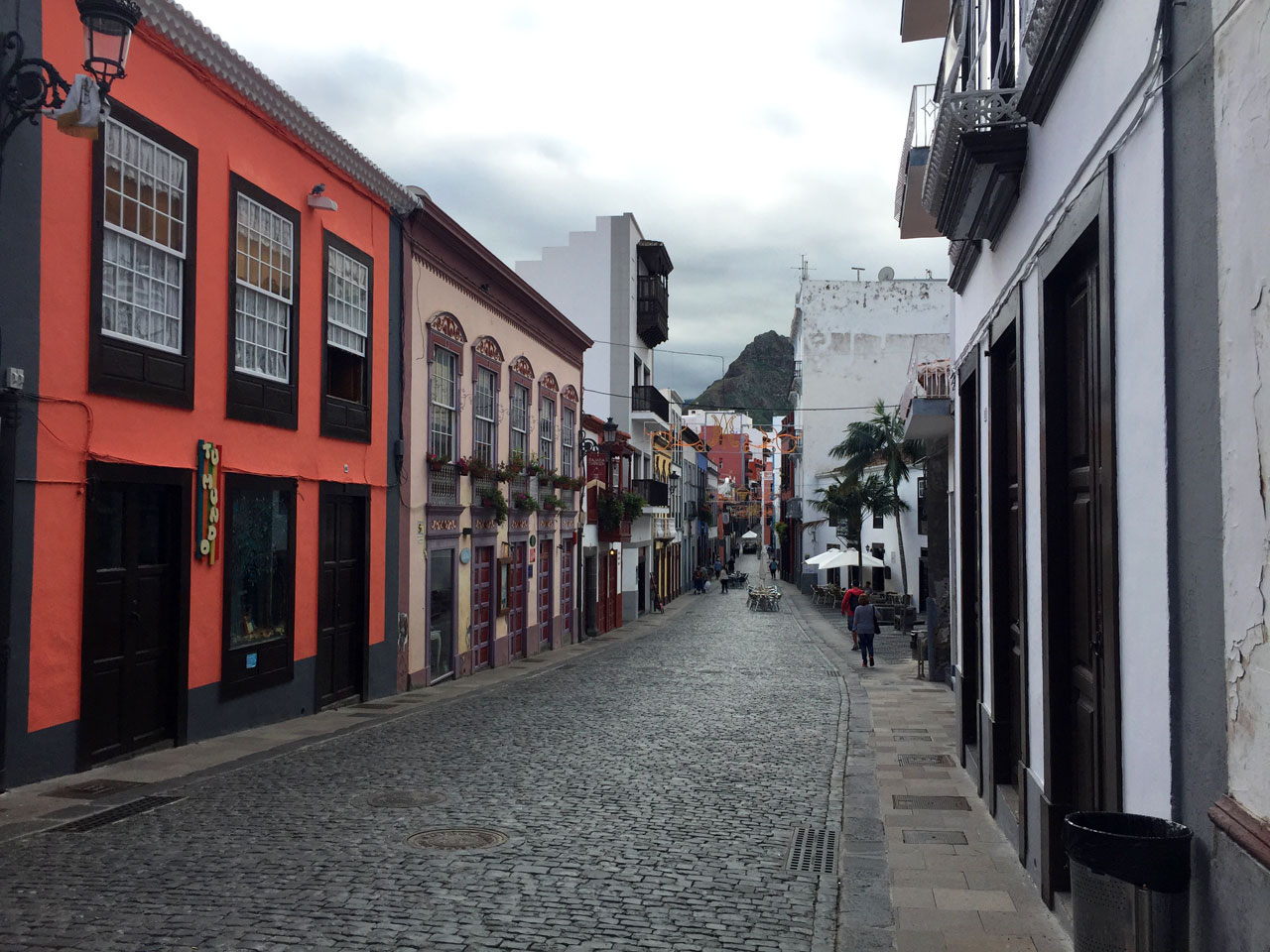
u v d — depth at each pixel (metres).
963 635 10.39
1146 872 3.52
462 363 19.72
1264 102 2.94
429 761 10.27
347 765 9.97
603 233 41.78
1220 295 3.28
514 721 13.35
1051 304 5.91
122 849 6.79
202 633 11.27
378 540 15.96
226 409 11.63
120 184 9.84
